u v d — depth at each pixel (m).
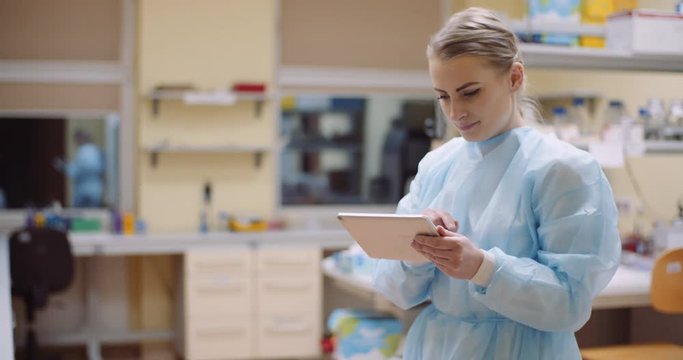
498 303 1.69
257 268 5.49
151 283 5.93
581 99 4.22
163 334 5.95
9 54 5.68
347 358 3.88
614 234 1.74
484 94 1.72
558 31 3.70
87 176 5.88
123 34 5.83
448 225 1.77
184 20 5.77
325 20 6.14
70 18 5.75
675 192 4.31
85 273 5.88
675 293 3.36
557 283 1.69
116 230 5.58
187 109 5.82
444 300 1.87
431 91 6.37
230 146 5.80
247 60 5.89
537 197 1.76
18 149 5.76
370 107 6.31
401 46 6.28
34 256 5.05
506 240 1.79
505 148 1.84
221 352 5.45
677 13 3.67
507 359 1.79
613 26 3.71
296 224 6.14
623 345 3.79
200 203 5.90
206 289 5.41
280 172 6.21
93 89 5.84
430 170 2.00
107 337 5.84
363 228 1.75
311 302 5.59
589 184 1.73
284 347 5.55
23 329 5.77
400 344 3.61
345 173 6.32
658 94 4.38
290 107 6.18
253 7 5.88
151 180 5.81
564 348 1.80
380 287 2.01
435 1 6.32
